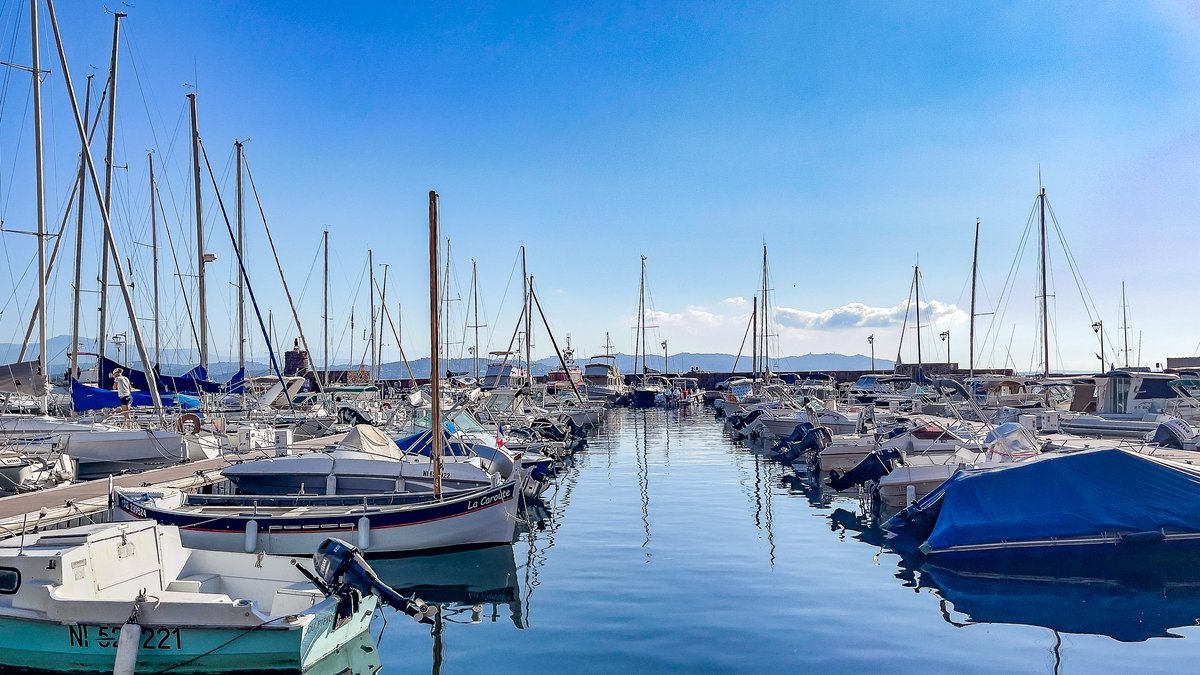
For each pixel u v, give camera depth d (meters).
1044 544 16.80
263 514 16.89
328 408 39.47
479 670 10.74
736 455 37.78
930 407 44.91
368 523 16.86
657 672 10.58
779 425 41.81
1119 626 12.38
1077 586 14.59
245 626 10.02
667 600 13.80
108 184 28.98
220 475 21.14
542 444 31.48
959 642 11.67
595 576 15.45
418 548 17.19
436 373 17.80
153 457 25.59
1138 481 17.23
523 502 21.42
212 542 16.50
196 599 10.81
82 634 10.16
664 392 82.62
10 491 21.48
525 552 17.58
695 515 21.97
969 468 20.22
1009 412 37.31
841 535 19.19
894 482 21.62
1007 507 17.11
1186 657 11.05
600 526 20.47
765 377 73.19
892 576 15.31
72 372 28.70
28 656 10.27
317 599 11.04
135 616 10.08
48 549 10.95
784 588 14.51
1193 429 28.62
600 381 81.94
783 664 10.84
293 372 57.78
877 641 11.72
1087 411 40.56
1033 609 13.23
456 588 14.84
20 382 24.22
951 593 14.17
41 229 24.83
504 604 13.75
